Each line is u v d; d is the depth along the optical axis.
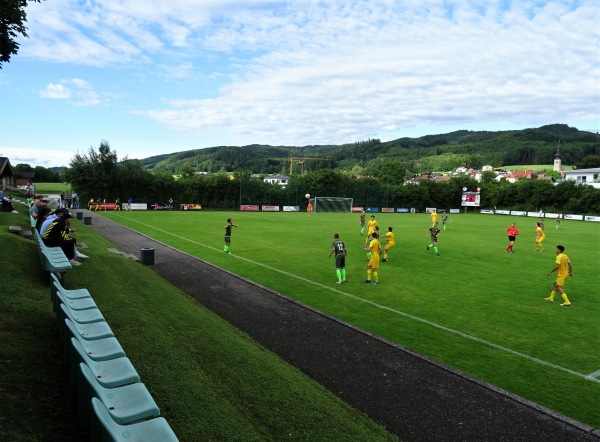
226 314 11.35
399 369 8.24
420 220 52.25
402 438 5.94
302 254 22.06
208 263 18.36
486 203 82.00
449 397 7.19
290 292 14.27
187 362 6.62
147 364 6.11
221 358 7.27
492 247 27.39
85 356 3.97
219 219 44.22
